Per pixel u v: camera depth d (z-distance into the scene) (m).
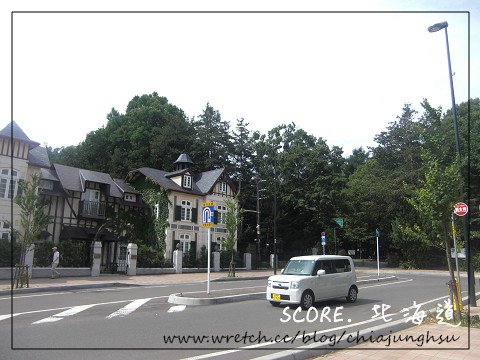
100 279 23.89
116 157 51.50
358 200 48.00
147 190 38.97
